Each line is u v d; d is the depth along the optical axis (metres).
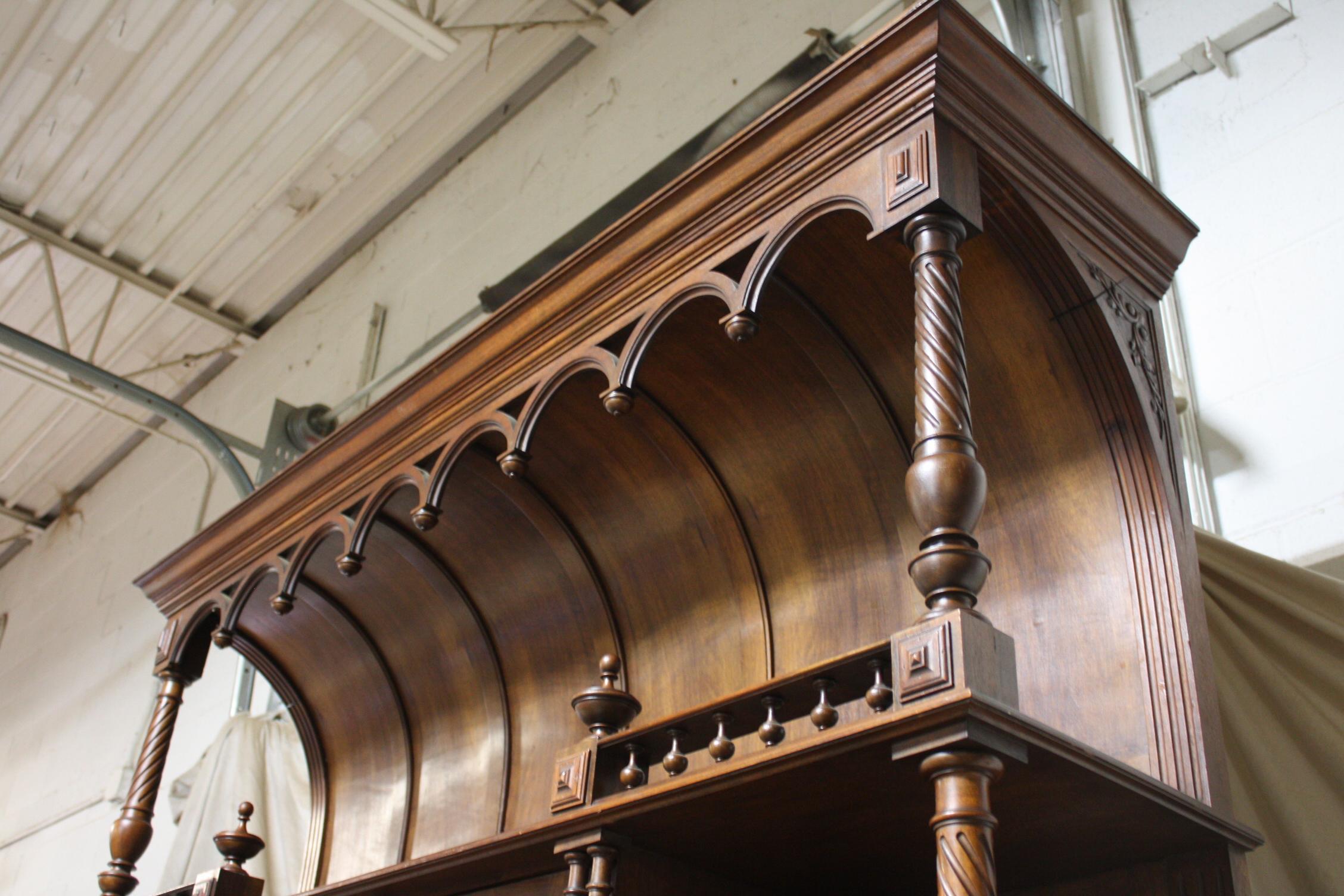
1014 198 2.62
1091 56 4.47
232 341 9.80
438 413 3.59
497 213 7.44
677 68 6.54
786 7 6.01
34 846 9.56
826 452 3.31
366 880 3.45
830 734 2.17
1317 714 2.88
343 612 4.46
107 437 11.33
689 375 3.33
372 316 8.09
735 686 3.49
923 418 2.21
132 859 4.16
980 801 1.95
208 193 8.52
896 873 2.85
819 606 3.38
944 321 2.27
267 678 4.80
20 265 9.30
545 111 7.50
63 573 11.52
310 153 8.12
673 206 2.92
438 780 4.36
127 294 9.52
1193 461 3.63
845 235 2.82
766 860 2.84
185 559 4.52
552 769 3.93
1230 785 2.59
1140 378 2.79
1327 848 2.73
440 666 4.40
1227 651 3.00
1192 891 2.45
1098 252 2.83
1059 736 2.07
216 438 7.99
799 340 3.14
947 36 2.49
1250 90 4.05
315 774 4.81
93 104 8.00
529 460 3.18
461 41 7.08
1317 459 3.43
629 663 3.86
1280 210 3.82
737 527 3.54
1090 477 2.85
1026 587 2.93
